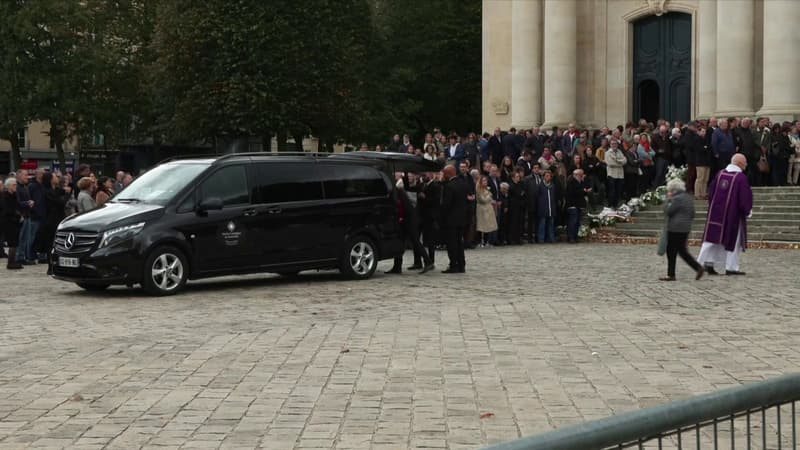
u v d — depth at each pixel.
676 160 33.06
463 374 10.29
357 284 19.53
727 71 37.50
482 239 30.22
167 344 12.34
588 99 43.78
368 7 50.72
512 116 44.25
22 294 18.47
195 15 43.12
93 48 51.91
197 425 8.34
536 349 11.71
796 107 35.41
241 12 42.91
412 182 24.30
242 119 43.31
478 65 60.94
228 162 18.92
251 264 18.86
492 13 46.25
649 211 32.06
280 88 43.53
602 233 31.66
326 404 9.02
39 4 48.78
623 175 32.91
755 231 28.92
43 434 8.11
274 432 8.09
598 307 15.46
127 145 61.75
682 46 41.91
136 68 54.44
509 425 8.23
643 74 42.97
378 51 57.53
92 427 8.32
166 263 17.91
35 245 25.50
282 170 19.50
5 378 10.36
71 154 63.69
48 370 10.76
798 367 10.51
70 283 20.47
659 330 13.07
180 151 60.69
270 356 11.39
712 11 39.31
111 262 17.52
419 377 10.14
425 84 61.00
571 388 9.59
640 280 19.62
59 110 50.69
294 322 14.20
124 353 11.73
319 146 50.66
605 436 3.17
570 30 42.56
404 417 8.52
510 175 30.70
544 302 16.19
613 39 43.41
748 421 3.78
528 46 43.72
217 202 18.42
